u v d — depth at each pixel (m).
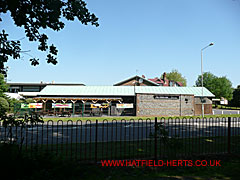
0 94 29.12
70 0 5.95
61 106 26.94
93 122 17.59
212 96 32.38
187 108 28.77
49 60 6.41
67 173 4.36
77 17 6.18
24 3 5.50
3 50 5.47
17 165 4.30
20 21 5.75
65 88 33.16
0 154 4.45
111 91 32.88
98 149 6.96
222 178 4.48
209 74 71.31
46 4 5.62
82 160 5.47
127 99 31.94
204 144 7.96
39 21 5.80
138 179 4.30
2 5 5.23
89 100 30.81
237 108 55.69
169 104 27.92
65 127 13.80
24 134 10.70
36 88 42.62
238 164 5.46
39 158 4.88
